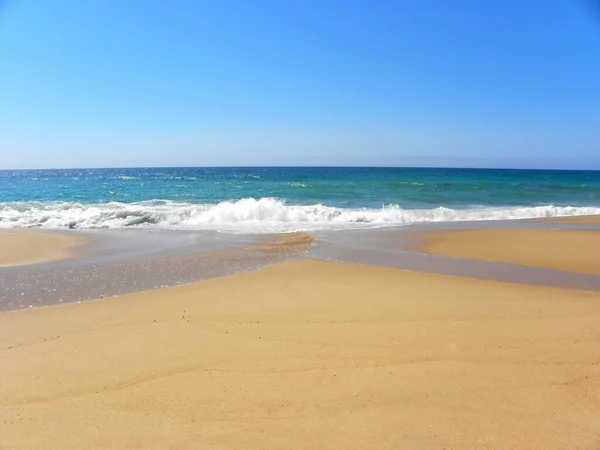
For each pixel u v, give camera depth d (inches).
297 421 129.8
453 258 402.0
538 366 167.8
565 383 154.2
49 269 348.2
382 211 716.0
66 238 489.4
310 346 186.9
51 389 148.8
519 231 552.4
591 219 703.7
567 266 375.6
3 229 551.8
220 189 1264.8
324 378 157.2
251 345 187.8
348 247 448.5
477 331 205.9
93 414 133.8
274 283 303.4
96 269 349.1
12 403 139.9
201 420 130.6
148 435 123.2
